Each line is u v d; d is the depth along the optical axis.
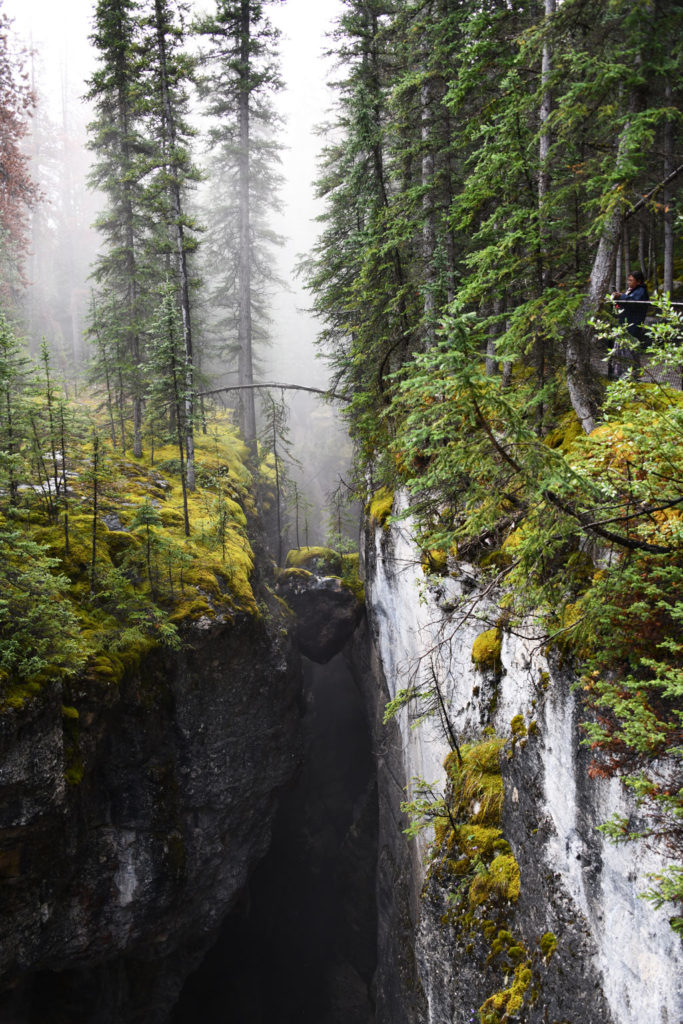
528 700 9.27
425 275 16.09
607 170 8.86
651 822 6.06
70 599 14.16
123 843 14.21
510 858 9.77
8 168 24.73
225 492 23.22
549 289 8.56
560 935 7.88
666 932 5.88
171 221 21.61
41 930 12.67
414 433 5.92
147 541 15.30
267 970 23.41
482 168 9.52
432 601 14.35
